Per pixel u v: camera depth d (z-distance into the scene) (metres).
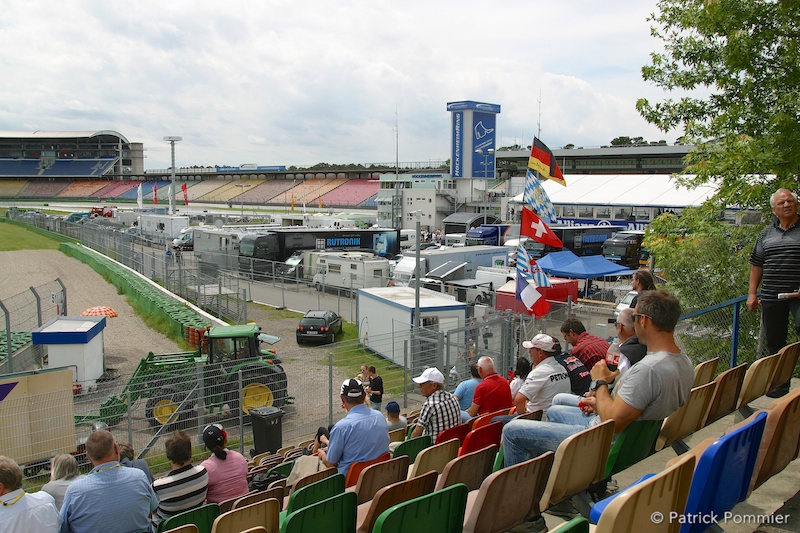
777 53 12.97
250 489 8.36
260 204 154.38
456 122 84.00
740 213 13.18
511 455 4.90
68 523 5.34
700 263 12.58
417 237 18.91
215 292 34.28
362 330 25.45
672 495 3.15
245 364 15.75
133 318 31.03
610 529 2.84
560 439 4.59
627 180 65.38
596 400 4.52
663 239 13.95
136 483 5.54
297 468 8.09
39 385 12.27
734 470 3.65
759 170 12.29
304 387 18.38
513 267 43.28
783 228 7.30
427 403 8.06
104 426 12.59
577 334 8.31
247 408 15.68
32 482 11.84
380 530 3.71
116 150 193.88
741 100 13.55
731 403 6.13
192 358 18.58
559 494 4.08
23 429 12.05
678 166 103.56
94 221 84.69
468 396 10.75
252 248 47.56
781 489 4.79
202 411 13.81
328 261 41.06
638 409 4.23
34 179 184.88
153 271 40.53
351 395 6.96
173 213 74.38
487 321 16.98
